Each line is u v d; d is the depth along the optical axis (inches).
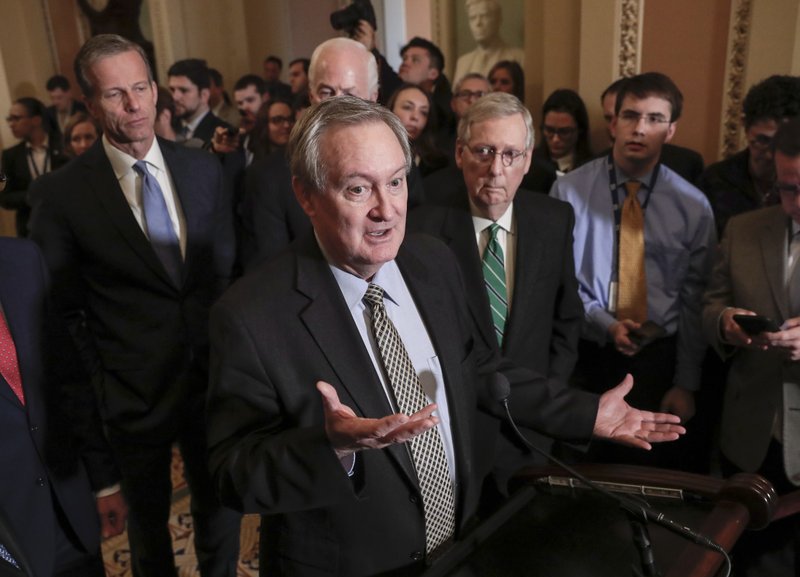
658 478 45.5
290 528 46.1
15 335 51.5
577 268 87.3
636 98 79.6
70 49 281.3
